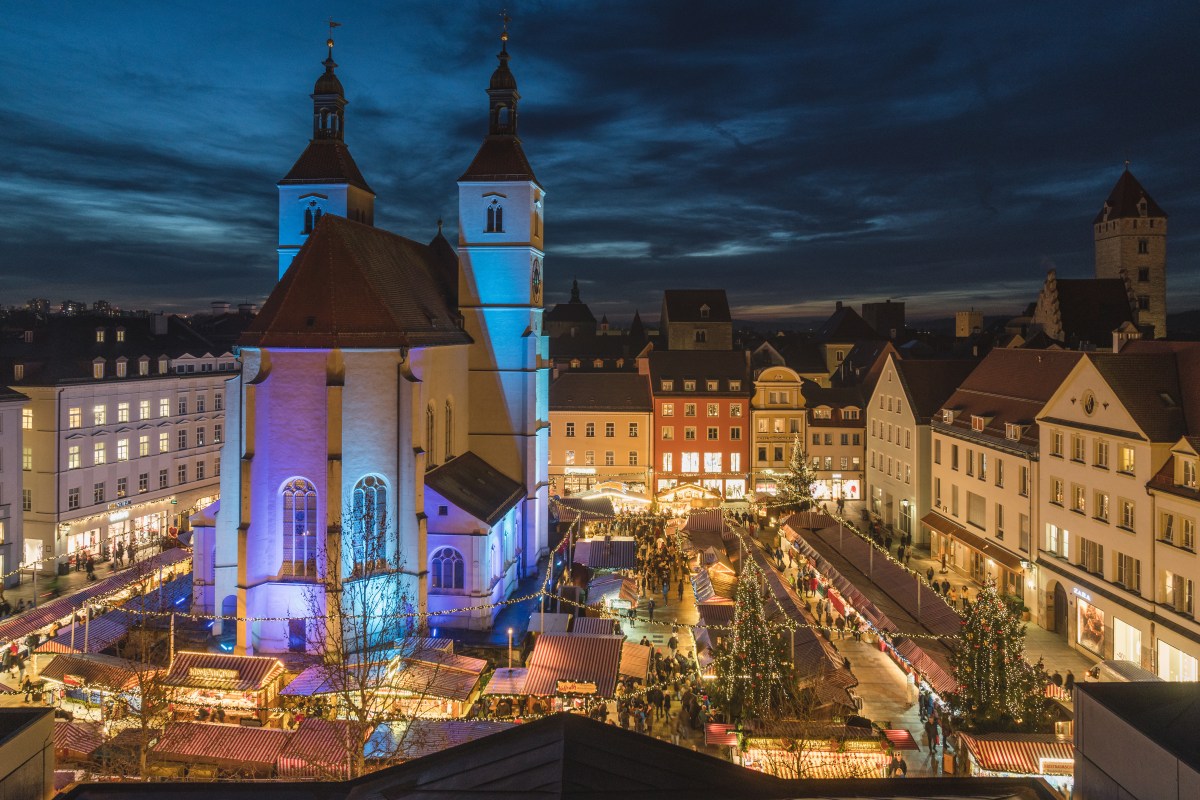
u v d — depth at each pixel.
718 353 106.00
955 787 9.45
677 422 102.25
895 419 86.25
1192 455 43.25
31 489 70.50
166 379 82.38
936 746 39.75
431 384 57.94
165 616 51.88
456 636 53.81
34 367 71.44
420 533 51.69
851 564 59.66
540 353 70.81
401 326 52.88
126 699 38.72
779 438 102.31
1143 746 9.34
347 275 52.25
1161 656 45.00
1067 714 38.94
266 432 49.78
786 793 8.84
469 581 54.81
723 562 61.53
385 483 51.31
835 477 102.19
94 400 74.00
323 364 49.88
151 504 80.81
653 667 49.09
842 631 51.78
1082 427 52.50
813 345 152.38
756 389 102.56
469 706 41.97
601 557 66.12
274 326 50.38
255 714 41.81
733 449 102.44
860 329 150.12
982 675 35.62
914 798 9.12
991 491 65.62
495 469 67.75
